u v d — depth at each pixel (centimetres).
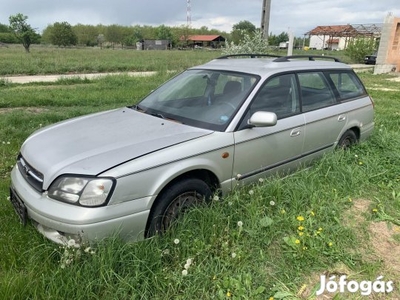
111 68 2192
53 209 262
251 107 364
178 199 310
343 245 309
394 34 2431
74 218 253
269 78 389
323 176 422
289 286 264
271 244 306
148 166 278
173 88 428
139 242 275
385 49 2461
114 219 263
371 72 2577
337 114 471
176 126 345
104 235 261
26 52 3909
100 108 868
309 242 301
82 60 2700
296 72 427
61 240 265
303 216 338
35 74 1908
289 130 399
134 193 271
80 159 279
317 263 287
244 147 352
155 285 248
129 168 269
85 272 247
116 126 348
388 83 1833
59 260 269
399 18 2411
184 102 392
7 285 235
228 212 325
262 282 263
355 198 397
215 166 328
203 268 265
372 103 554
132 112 398
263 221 316
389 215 362
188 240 288
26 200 281
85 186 258
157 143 304
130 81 1445
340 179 418
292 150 411
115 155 281
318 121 439
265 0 1176
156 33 9838
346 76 518
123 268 256
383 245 319
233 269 271
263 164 380
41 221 269
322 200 368
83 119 382
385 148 529
